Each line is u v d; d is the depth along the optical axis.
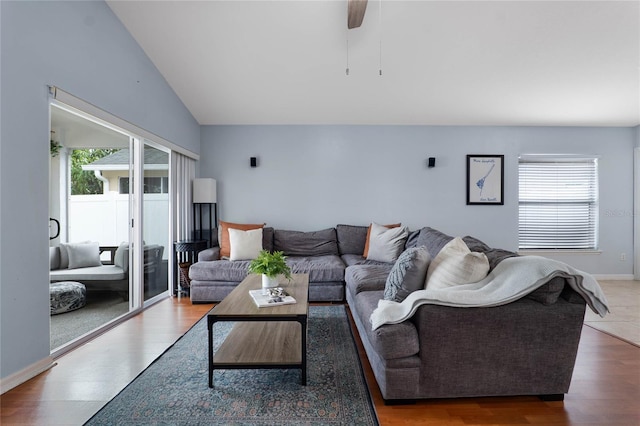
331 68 3.46
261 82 3.70
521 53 3.19
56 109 3.04
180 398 1.76
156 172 3.66
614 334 2.72
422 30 2.93
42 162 2.05
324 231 4.44
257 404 1.71
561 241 4.80
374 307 2.09
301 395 1.79
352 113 4.34
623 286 4.34
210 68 3.47
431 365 1.67
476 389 1.69
